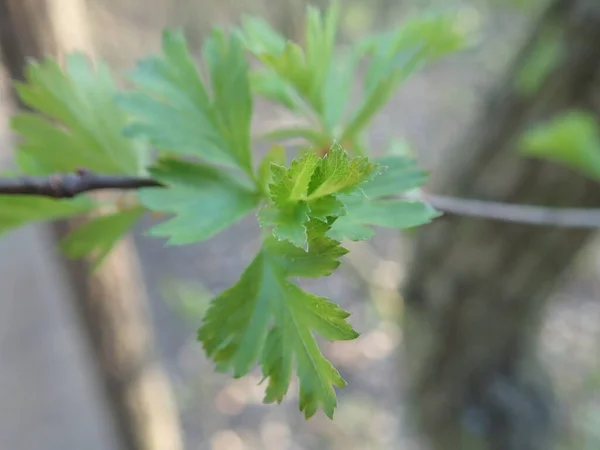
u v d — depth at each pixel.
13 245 0.83
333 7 0.17
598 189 0.38
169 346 0.87
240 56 0.16
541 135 0.29
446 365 0.52
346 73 0.19
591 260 0.80
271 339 0.13
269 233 0.14
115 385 0.41
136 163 0.18
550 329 0.78
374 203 0.14
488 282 0.45
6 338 0.73
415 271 0.50
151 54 0.16
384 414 0.77
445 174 0.46
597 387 0.68
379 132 1.03
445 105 1.04
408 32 0.20
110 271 0.35
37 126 0.17
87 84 0.18
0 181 0.15
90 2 0.90
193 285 0.89
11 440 0.66
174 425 0.50
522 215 0.25
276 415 0.82
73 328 0.73
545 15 0.37
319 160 0.12
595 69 0.35
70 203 0.17
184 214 0.15
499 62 0.90
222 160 0.16
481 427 0.53
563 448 0.60
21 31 0.23
